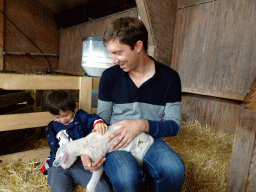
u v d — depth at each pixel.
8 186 1.09
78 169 1.07
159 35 2.42
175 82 1.10
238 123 1.06
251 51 1.76
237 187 1.08
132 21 0.93
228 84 1.95
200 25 2.22
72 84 1.46
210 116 2.15
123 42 0.90
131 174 0.85
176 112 1.12
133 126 0.98
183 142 1.63
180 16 2.47
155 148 1.02
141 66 1.03
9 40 4.67
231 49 1.92
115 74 1.09
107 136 1.00
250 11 1.78
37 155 1.39
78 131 1.19
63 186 0.99
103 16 3.73
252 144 1.00
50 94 1.14
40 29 5.09
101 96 1.13
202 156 1.43
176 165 0.91
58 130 1.21
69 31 4.93
